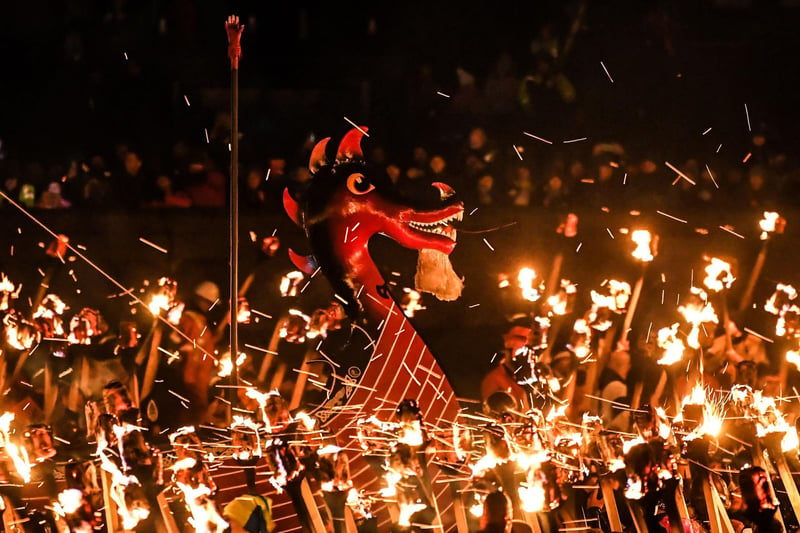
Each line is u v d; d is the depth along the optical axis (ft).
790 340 60.18
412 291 63.05
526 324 50.60
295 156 69.26
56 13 70.90
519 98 72.08
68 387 47.34
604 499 32.24
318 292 61.82
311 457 32.42
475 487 32.91
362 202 35.40
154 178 63.26
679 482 31.53
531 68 77.10
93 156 66.08
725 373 50.19
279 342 56.85
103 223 60.85
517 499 32.24
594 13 75.61
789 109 76.43
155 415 45.19
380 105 73.67
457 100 72.02
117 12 71.31
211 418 47.47
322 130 71.92
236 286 34.73
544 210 65.31
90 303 60.08
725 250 66.13
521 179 66.95
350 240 35.32
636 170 67.26
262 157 68.18
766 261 66.08
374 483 33.65
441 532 32.07
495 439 32.30
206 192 63.10
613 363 50.90
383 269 63.62
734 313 64.80
